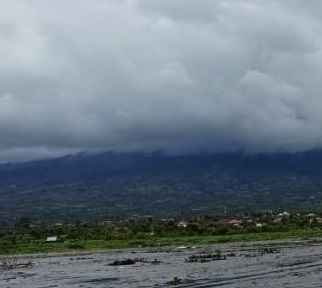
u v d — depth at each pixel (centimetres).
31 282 6462
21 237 14212
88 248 11625
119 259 9062
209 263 7725
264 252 9088
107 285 5947
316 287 5184
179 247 11219
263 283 5588
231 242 11988
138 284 5906
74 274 7131
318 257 7944
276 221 17662
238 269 6875
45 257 10294
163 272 6881
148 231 14850
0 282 6562
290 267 6869
